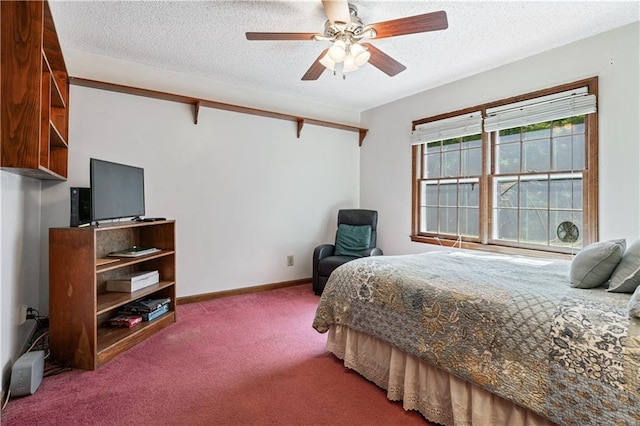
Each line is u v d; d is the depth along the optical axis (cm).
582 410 107
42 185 270
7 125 157
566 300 133
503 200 322
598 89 254
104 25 244
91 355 203
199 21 239
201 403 170
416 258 238
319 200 443
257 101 388
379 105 449
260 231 392
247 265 383
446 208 374
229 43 273
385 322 180
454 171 366
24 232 230
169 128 331
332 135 454
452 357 145
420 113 396
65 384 187
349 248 395
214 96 357
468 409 144
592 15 228
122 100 306
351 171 475
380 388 185
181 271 339
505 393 126
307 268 433
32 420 155
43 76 196
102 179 230
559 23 239
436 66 317
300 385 188
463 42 268
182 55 295
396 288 179
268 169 397
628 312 116
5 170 177
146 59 303
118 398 173
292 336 257
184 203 340
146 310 262
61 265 207
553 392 114
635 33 236
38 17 160
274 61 308
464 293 152
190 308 325
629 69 238
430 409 157
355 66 231
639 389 97
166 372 201
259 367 208
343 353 211
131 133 310
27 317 237
